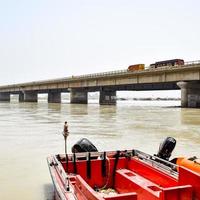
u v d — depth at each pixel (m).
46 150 16.27
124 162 9.74
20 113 49.94
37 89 115.12
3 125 30.09
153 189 7.75
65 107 73.81
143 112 53.41
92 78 81.25
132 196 5.67
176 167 8.34
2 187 9.70
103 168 9.45
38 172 11.56
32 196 8.85
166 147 10.62
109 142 19.23
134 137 21.50
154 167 8.73
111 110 60.38
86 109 63.69
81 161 9.32
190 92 59.72
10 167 12.37
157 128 27.31
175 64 63.69
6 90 145.12
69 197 6.26
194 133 23.81
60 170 7.78
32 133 23.67
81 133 23.66
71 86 94.12
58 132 24.34
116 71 74.19
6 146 17.53
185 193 6.65
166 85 75.94
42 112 52.59
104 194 8.84
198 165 7.67
